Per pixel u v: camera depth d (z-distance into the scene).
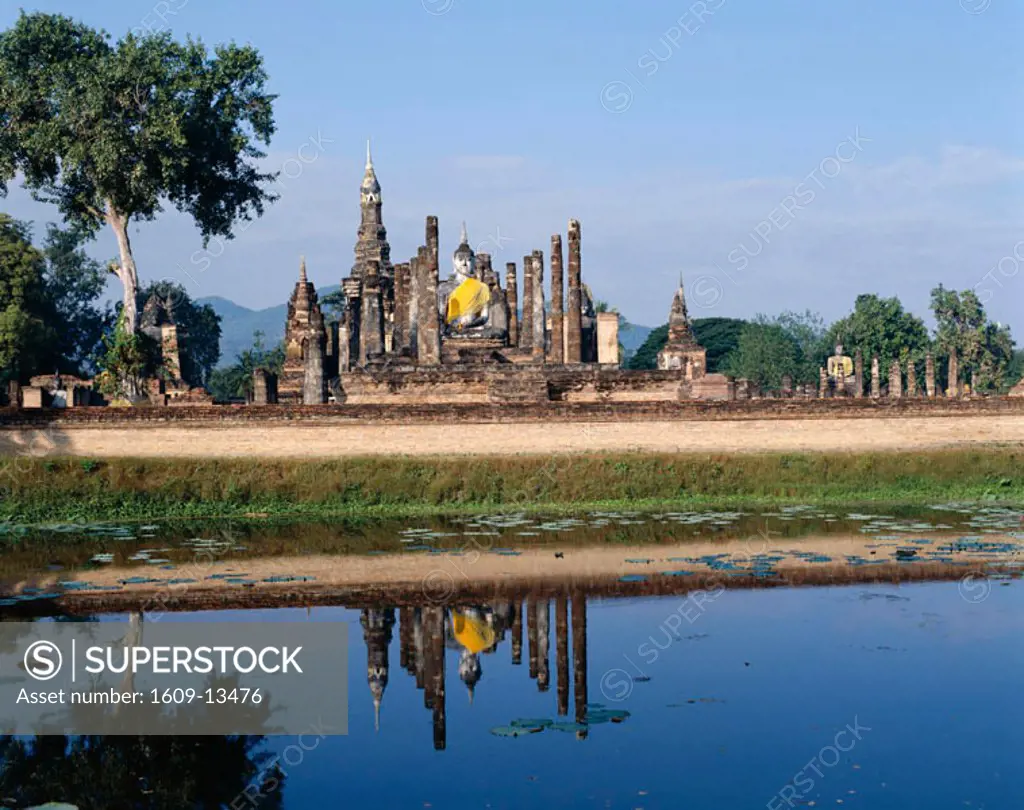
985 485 36.66
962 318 94.62
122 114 47.88
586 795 14.37
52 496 33.88
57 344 80.50
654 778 14.80
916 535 29.56
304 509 34.31
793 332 110.06
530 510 34.44
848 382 81.44
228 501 34.28
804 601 22.88
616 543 28.81
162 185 49.06
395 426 36.44
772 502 35.56
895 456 37.00
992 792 14.18
